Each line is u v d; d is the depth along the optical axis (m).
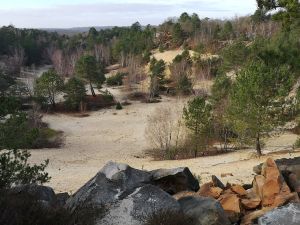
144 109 67.81
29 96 66.50
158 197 9.43
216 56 97.44
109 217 8.91
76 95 66.50
